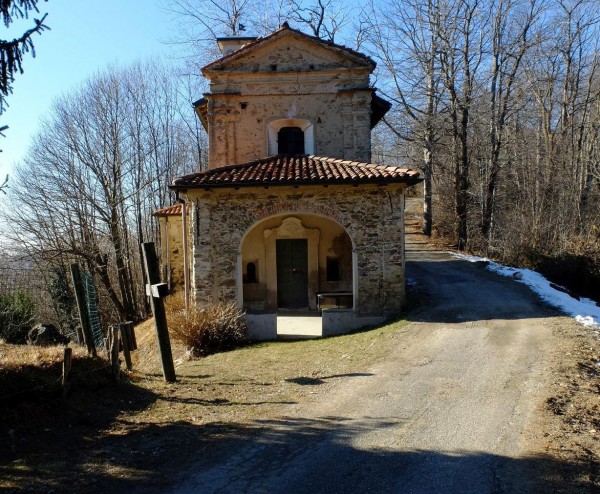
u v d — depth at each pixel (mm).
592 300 19969
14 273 32562
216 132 17531
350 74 17406
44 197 27547
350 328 14031
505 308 13703
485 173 33125
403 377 8961
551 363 9133
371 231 14086
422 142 29344
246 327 14008
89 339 8844
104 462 5578
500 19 27734
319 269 16922
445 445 6113
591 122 29500
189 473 5371
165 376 9469
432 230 34031
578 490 5012
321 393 8391
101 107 28484
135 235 33188
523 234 26922
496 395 7805
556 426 6562
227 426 6828
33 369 7312
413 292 16312
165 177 33156
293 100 17516
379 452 5934
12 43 6008
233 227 14195
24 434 6156
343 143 17391
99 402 7574
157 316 9508
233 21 32031
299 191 14148
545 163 31578
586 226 26641
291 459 5750
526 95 32625
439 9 27172
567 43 30016
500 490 5035
